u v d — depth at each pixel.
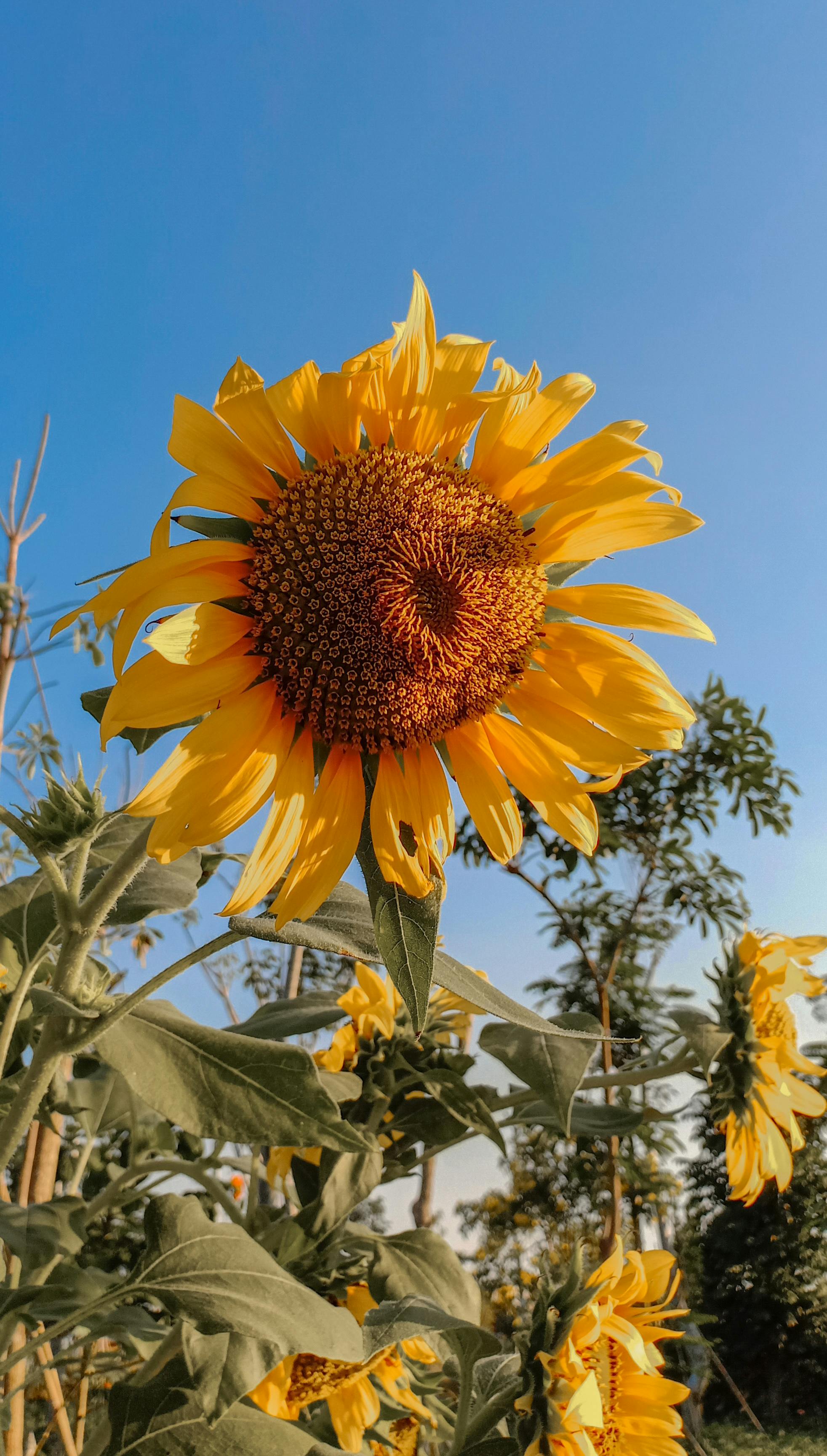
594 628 0.36
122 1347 0.58
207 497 0.31
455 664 0.33
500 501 0.35
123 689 0.29
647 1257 0.46
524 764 0.35
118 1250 0.64
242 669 0.31
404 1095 0.55
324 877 0.32
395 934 0.31
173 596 0.29
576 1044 0.47
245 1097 0.33
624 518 0.35
